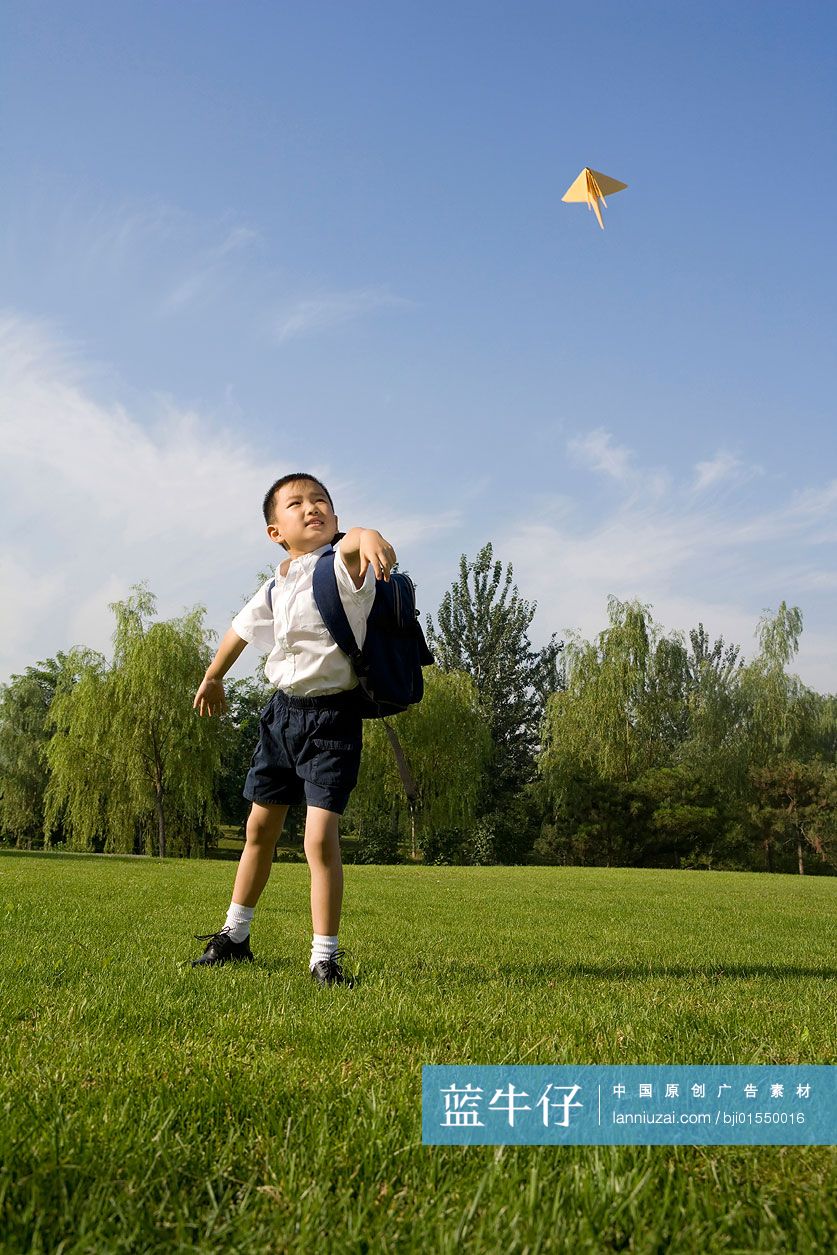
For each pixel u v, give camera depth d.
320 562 3.83
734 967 4.93
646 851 38.94
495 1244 1.23
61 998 3.11
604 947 5.80
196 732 33.44
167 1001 3.07
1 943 4.81
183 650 33.88
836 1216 1.31
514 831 42.25
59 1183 1.37
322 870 3.88
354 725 3.94
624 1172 1.51
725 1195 1.41
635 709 41.66
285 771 4.15
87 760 33.75
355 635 3.75
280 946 5.09
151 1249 1.22
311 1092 1.91
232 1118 1.75
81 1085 1.92
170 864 17.89
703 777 39.28
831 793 38.78
